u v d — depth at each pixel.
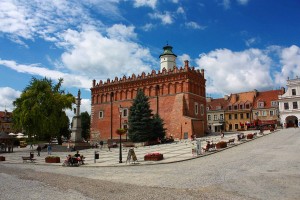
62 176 19.73
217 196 12.19
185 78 63.12
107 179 18.08
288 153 26.08
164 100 65.19
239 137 42.25
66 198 12.46
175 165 24.00
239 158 24.98
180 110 61.75
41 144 62.50
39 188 14.95
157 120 55.00
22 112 56.69
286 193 12.46
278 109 79.75
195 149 30.64
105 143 64.06
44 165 29.66
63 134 77.38
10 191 14.22
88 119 101.06
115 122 71.50
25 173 21.67
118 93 72.62
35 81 61.69
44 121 57.16
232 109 89.25
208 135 64.12
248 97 89.56
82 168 25.72
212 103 96.00
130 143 52.62
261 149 30.66
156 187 14.53
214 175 17.31
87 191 13.85
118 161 29.67
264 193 12.56
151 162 26.75
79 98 55.44
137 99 55.19
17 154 46.59
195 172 19.06
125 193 13.18
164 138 56.81
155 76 67.12
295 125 72.00
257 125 75.56
